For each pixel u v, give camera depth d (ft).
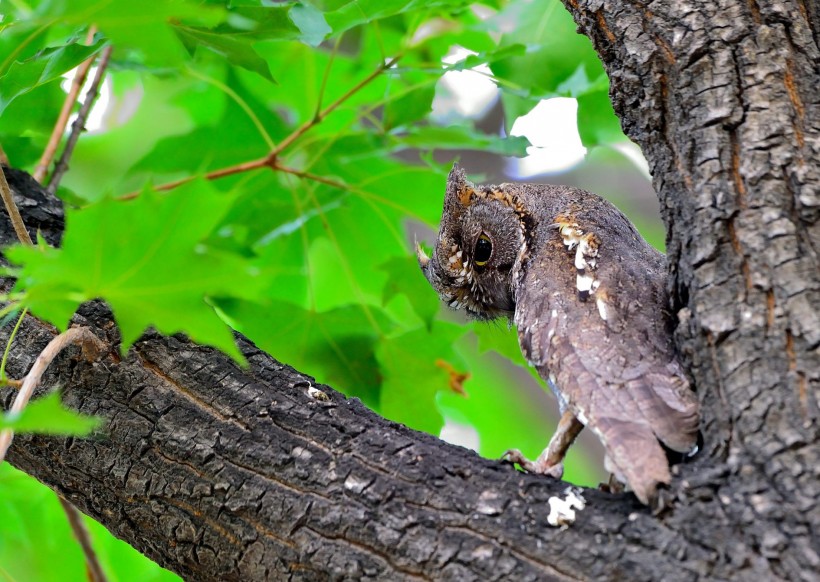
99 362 21.74
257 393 21.71
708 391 21.57
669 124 21.71
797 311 21.54
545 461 21.71
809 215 21.58
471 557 21.53
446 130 22.27
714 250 21.61
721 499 21.49
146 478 21.67
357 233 22.56
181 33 21.91
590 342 21.68
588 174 24.38
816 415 21.49
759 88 21.67
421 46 22.26
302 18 21.88
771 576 21.44
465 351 23.47
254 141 22.50
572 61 22.20
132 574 22.56
